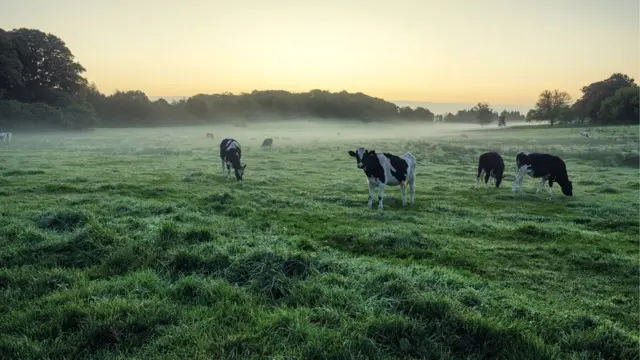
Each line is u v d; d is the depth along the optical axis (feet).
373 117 615.16
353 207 44.29
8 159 84.28
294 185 58.85
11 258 20.76
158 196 44.55
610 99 324.39
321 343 12.37
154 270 19.21
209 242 23.39
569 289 22.93
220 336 13.32
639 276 24.84
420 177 73.51
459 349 13.15
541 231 34.40
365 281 18.07
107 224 26.61
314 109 633.61
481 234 34.55
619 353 13.83
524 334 13.60
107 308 14.32
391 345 12.91
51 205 35.09
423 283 17.84
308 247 25.89
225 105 544.62
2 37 234.38
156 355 12.20
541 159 55.16
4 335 13.16
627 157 97.76
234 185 56.44
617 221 39.37
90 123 254.68
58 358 12.21
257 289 17.15
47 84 270.46
